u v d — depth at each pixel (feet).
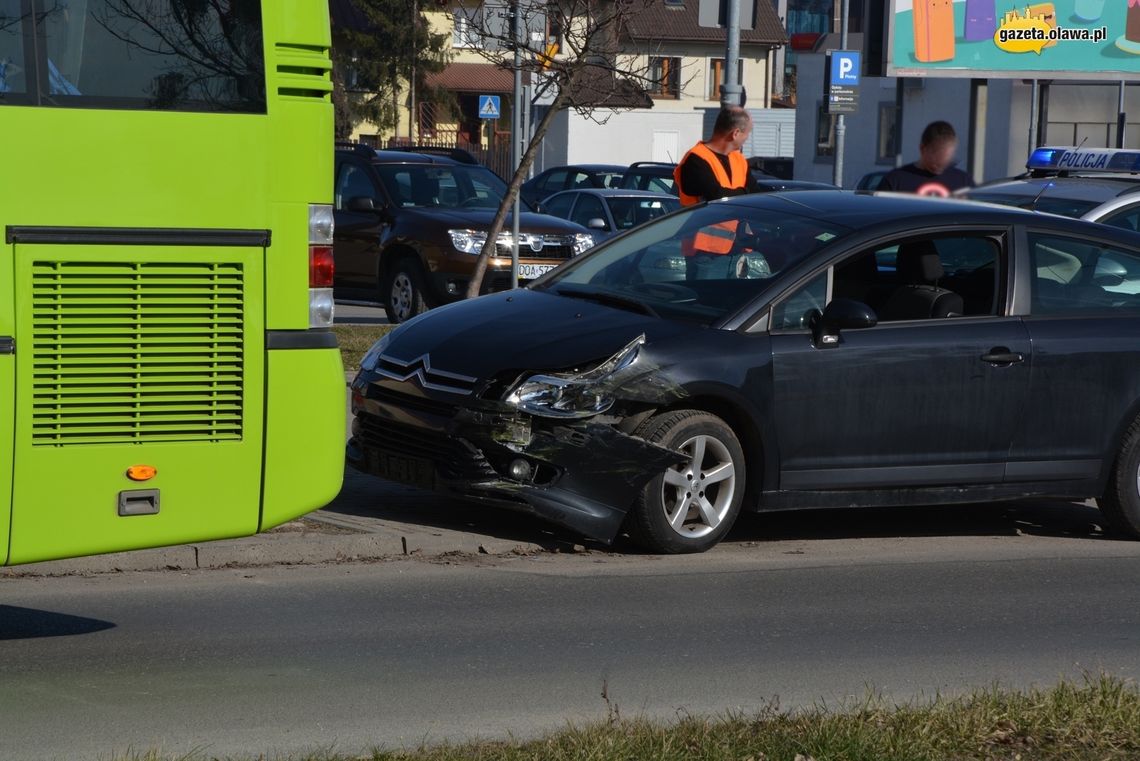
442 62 297.12
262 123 27.09
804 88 168.96
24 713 26.40
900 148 34.17
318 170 27.68
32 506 25.80
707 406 39.58
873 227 41.45
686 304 40.55
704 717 26.58
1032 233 43.04
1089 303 43.27
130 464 26.45
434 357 39.50
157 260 26.40
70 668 28.99
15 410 25.55
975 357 41.24
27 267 25.52
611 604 34.99
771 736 24.52
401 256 82.74
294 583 35.78
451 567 37.83
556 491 37.81
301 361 27.61
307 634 31.76
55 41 25.71
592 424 37.70
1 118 25.31
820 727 24.76
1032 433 42.22
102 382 26.20
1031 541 44.16
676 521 39.24
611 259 43.96
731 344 39.09
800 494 40.14
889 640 33.04
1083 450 42.83
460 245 79.87
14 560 25.80
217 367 26.99
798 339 39.81
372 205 82.69
